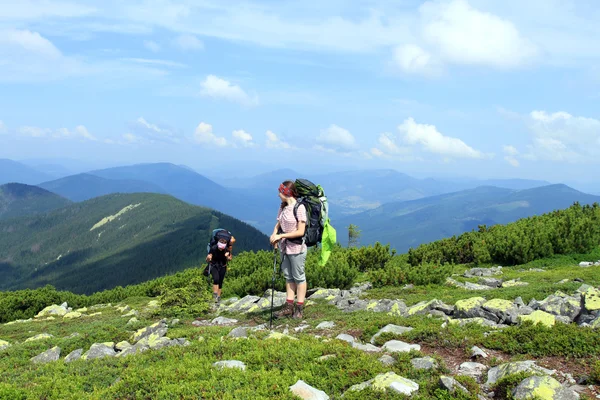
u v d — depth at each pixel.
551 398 4.73
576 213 25.98
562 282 13.40
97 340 9.87
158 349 7.99
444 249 23.41
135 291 22.98
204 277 19.64
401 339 7.73
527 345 6.52
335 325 9.64
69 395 6.33
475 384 5.37
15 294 21.67
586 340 6.25
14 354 9.49
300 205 10.10
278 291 16.00
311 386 5.76
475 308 8.91
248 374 6.21
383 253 22.30
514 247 20.50
